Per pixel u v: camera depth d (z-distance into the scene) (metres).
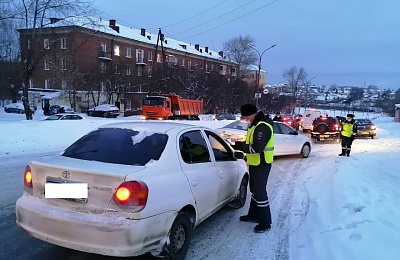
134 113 51.50
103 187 3.06
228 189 5.02
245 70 75.12
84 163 3.37
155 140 3.79
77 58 40.31
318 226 4.74
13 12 22.81
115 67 48.41
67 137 13.46
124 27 62.62
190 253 3.91
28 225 3.34
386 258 3.43
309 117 31.16
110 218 2.98
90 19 24.81
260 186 4.68
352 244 3.84
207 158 4.46
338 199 5.89
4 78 35.78
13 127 12.02
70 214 3.11
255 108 4.74
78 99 44.94
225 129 10.66
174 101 31.86
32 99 47.03
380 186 6.77
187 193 3.66
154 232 3.14
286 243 4.26
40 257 3.63
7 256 3.62
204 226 4.84
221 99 56.06
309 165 10.59
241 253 3.94
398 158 11.23
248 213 5.09
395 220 4.64
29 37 23.84
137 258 3.67
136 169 3.22
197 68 71.12
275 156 11.91
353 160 10.77
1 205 5.28
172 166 3.62
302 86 95.38
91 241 3.01
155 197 3.16
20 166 8.44
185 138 4.13
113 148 3.72
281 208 5.77
